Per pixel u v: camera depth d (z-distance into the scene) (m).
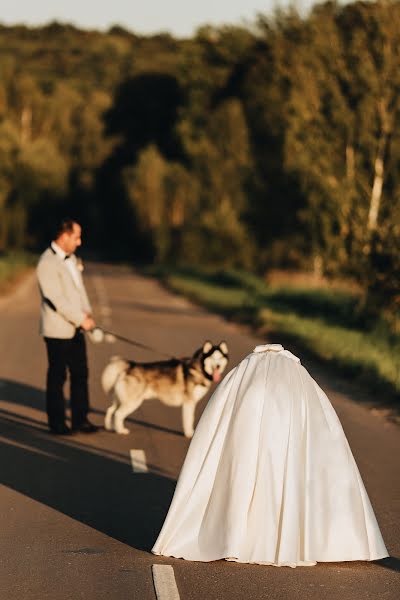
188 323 26.95
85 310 10.88
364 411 12.76
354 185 24.41
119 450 9.81
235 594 5.64
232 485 5.99
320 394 6.28
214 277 52.69
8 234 69.44
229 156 57.66
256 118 51.22
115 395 10.75
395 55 24.34
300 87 25.34
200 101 72.19
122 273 63.25
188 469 6.20
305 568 6.15
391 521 7.39
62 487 8.21
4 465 9.02
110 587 5.73
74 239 10.65
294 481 5.98
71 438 10.40
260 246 52.16
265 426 6.02
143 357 18.14
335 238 24.58
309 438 6.11
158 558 6.27
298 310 30.41
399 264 23.89
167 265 67.88
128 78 102.44
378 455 9.91
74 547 6.52
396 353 18.50
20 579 5.85
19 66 88.88
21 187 70.06
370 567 6.23
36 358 17.58
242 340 22.16
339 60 24.94
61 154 93.25
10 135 71.62
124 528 7.01
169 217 71.25
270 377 6.16
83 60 166.62
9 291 40.53
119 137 99.31
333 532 6.04
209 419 6.20
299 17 27.27
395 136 24.14
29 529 6.94
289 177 42.69
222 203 57.41
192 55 72.06
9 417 11.61
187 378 10.55
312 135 24.97
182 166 72.88
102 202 95.06
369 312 25.00
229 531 5.95
